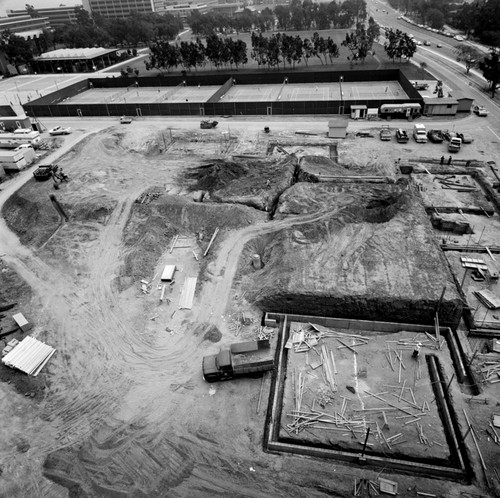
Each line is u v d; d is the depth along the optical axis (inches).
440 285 1170.6
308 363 1066.1
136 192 1863.9
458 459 847.7
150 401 1005.2
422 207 1517.0
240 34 6510.8
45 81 4200.3
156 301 1289.4
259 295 1247.5
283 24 6274.6
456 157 2042.3
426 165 1974.7
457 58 3831.2
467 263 1322.6
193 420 957.2
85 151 2348.7
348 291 1178.6
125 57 5064.0
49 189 1926.7
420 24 6131.9
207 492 822.5
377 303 1153.4
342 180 1836.9
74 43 5615.2
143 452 898.7
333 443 885.8
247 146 2329.0
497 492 786.2
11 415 995.3
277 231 1496.1
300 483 827.4
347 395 982.4
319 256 1331.2
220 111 2817.4
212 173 1927.9
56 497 830.5
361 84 3353.8
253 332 1165.7
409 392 983.6
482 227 1517.0
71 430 952.9
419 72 3491.6
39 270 1455.5
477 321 1137.4
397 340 1117.1
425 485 811.4
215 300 1273.4
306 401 974.4
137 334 1184.8
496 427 893.2
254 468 858.8
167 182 1963.6
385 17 7116.1
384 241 1358.3
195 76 3609.7
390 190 1669.5
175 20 7239.2
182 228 1610.5
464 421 910.4
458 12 5570.9
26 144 2421.3
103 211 1726.1
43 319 1254.3
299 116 2728.8
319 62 4114.2
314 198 1654.8
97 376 1074.7
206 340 1150.3
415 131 2290.8
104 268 1433.3
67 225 1678.2
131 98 3412.9
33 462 895.1
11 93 3814.0
